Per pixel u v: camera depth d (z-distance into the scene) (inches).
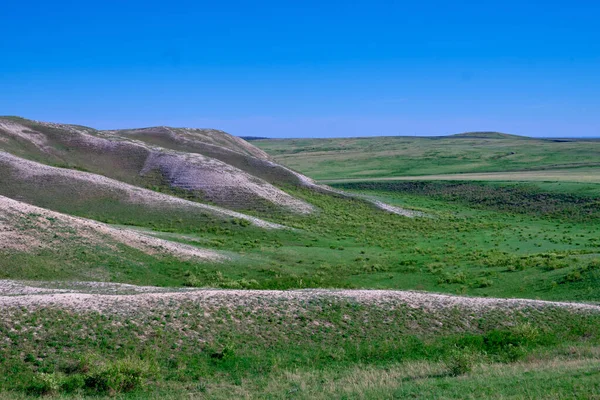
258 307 1043.3
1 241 1487.5
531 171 5920.3
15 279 1327.5
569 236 2640.3
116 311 953.5
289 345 927.0
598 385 626.5
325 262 1957.4
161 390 727.7
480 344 941.2
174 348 870.4
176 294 1076.5
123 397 691.4
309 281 1603.1
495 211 3855.8
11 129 3484.3
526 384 657.6
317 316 1034.1
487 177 5295.3
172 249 1765.5
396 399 646.5
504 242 2498.8
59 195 2476.6
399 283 1670.8
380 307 1094.4
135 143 3779.5
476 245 2420.0
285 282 1565.0
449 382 703.7
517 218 3472.0
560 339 992.2
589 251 2063.2
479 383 684.7
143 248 1716.3
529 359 847.7
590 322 1090.1
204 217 2474.2
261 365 841.5
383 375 775.7
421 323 1047.6
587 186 3941.9
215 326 953.5
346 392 691.4
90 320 908.0
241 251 1996.8
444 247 2367.1
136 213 2437.3
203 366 821.9
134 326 911.7
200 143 4635.8
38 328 861.2
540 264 1796.3
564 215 3440.0
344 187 5418.3
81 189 2559.1
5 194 2404.0
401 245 2404.0
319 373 807.7
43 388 704.4
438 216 3474.4
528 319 1092.5
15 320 871.7
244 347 900.6
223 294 1093.8
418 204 4170.8
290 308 1053.8
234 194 3100.4
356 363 863.1
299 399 673.6
